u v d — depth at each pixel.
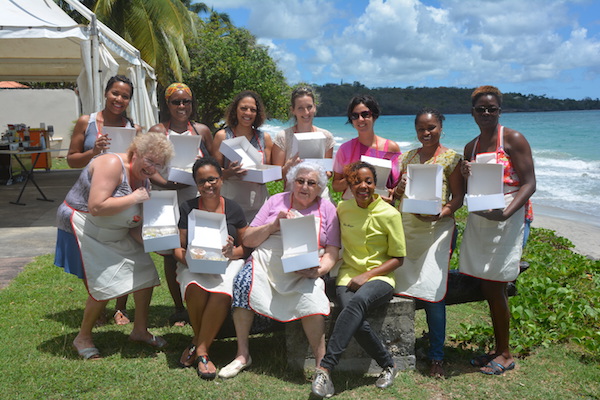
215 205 3.74
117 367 3.47
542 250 7.51
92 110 7.77
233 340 4.12
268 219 3.81
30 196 10.29
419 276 3.74
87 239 3.55
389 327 3.65
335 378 3.54
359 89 99.50
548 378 3.64
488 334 4.20
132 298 5.02
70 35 7.39
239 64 25.14
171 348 3.87
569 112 113.94
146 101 11.45
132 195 3.45
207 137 4.68
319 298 3.47
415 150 4.04
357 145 4.50
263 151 4.65
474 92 3.67
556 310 4.87
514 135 3.54
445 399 3.31
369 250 3.67
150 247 3.41
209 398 3.16
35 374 3.32
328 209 3.76
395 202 4.02
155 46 18.62
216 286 3.49
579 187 16.66
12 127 12.58
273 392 3.28
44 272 5.40
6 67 12.59
